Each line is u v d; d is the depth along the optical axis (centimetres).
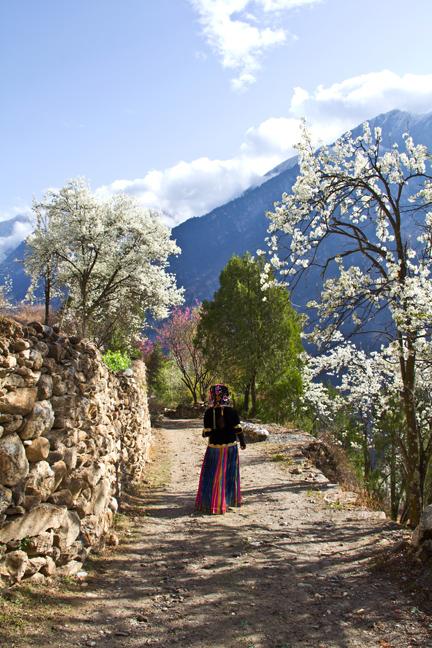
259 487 785
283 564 391
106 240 2002
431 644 233
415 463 820
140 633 257
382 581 329
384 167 876
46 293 2097
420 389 1109
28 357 302
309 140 862
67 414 367
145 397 1248
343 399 2483
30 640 224
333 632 256
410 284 719
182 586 341
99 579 347
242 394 2841
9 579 267
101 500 438
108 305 2286
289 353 2312
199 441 1631
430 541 341
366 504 664
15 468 279
